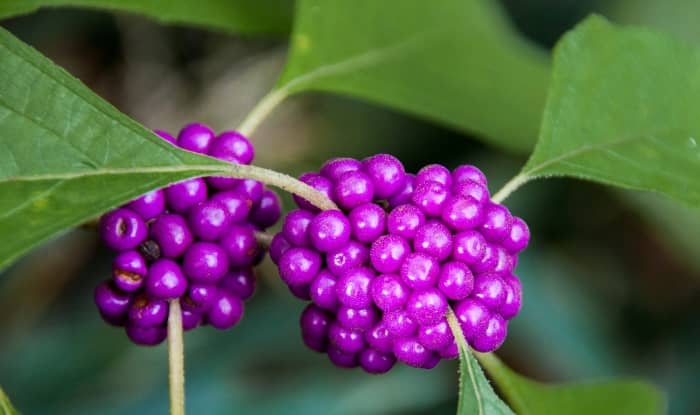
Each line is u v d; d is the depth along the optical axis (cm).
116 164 24
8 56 24
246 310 43
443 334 24
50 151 24
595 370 46
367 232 24
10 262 23
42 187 24
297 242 24
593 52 28
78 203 24
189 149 25
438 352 25
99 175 24
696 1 45
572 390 29
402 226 24
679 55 28
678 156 28
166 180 24
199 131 25
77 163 24
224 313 26
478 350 25
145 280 25
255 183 25
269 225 26
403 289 24
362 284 24
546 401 29
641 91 28
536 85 34
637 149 28
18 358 42
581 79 28
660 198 44
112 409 39
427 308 24
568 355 46
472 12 33
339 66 30
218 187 25
